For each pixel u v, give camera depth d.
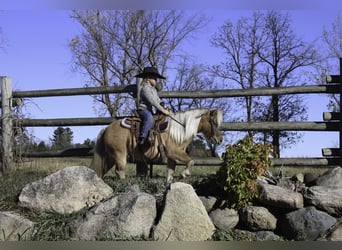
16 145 11.04
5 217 6.28
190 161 8.74
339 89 9.75
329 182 6.86
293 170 10.22
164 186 7.51
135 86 10.46
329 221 6.30
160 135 8.77
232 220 6.46
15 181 8.41
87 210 6.58
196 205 6.23
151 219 6.27
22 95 11.23
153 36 28.64
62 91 11.00
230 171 6.57
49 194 6.70
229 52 30.45
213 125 8.95
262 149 6.76
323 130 9.69
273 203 6.47
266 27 29.06
